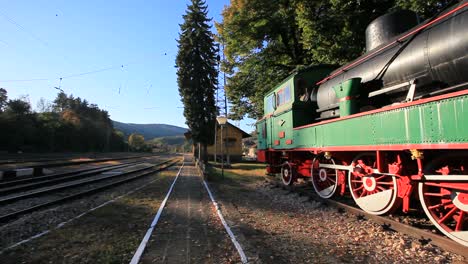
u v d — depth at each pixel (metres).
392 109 6.17
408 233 6.05
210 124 34.06
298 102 11.20
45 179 17.88
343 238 6.29
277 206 10.01
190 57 34.16
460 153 5.17
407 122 5.78
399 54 6.87
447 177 5.26
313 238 6.36
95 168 25.94
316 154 9.87
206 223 7.64
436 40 5.89
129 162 37.94
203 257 5.25
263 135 15.57
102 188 13.77
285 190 12.75
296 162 12.23
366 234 6.41
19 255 5.43
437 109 5.13
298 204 10.11
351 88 7.81
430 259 4.95
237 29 22.83
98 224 7.59
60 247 5.84
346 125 7.80
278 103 13.27
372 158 7.59
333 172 9.58
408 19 8.23
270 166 15.20
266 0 21.62
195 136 33.81
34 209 9.31
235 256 5.27
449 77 5.77
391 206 6.72
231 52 24.73
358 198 7.90
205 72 34.09
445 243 5.21
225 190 13.82
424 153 5.75
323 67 11.66
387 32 8.28
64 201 10.79
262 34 22.78
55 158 38.84
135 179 18.56
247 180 18.16
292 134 11.37
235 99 27.39
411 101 5.90
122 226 7.40
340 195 9.51
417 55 6.34
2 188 13.98
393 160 6.81
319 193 9.91
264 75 24.41
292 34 23.08
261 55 23.92
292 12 21.25
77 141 79.56
